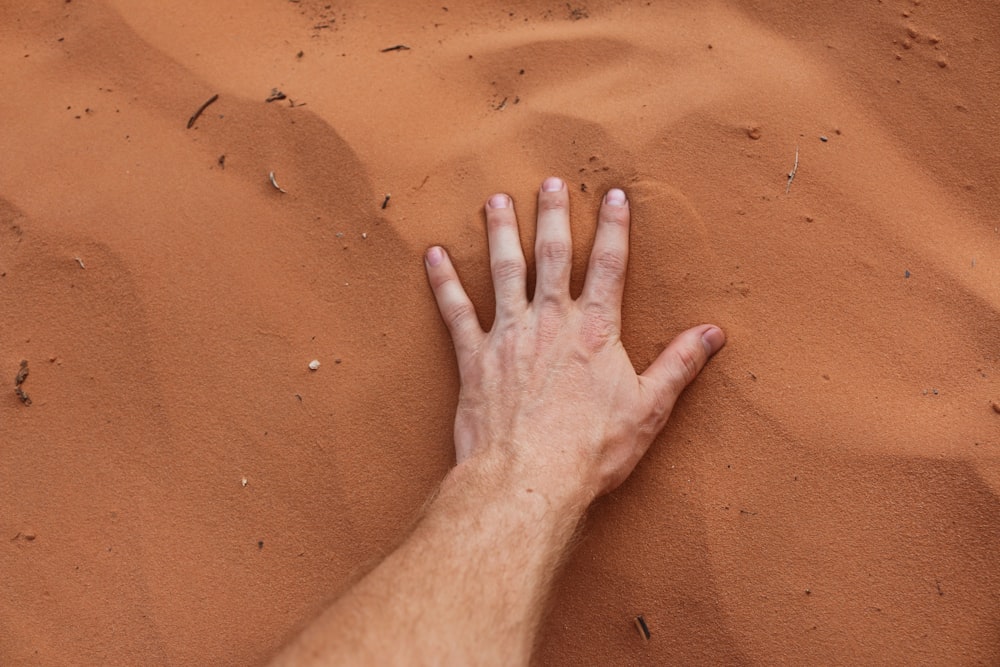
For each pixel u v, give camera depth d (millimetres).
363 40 1718
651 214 1453
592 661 1383
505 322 1451
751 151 1492
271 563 1442
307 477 1459
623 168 1485
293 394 1479
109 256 1533
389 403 1471
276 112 1586
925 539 1344
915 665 1315
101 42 1710
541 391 1411
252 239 1531
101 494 1480
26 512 1482
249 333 1500
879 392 1398
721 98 1525
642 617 1377
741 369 1414
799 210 1464
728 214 1459
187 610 1436
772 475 1382
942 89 1552
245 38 1716
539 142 1542
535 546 1239
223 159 1580
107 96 1666
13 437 1503
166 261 1525
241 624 1423
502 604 1147
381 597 1104
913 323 1420
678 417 1430
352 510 1443
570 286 1477
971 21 1568
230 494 1465
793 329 1425
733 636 1353
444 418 1465
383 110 1590
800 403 1394
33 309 1538
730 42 1602
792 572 1354
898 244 1453
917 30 1576
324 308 1504
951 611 1323
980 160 1517
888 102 1552
